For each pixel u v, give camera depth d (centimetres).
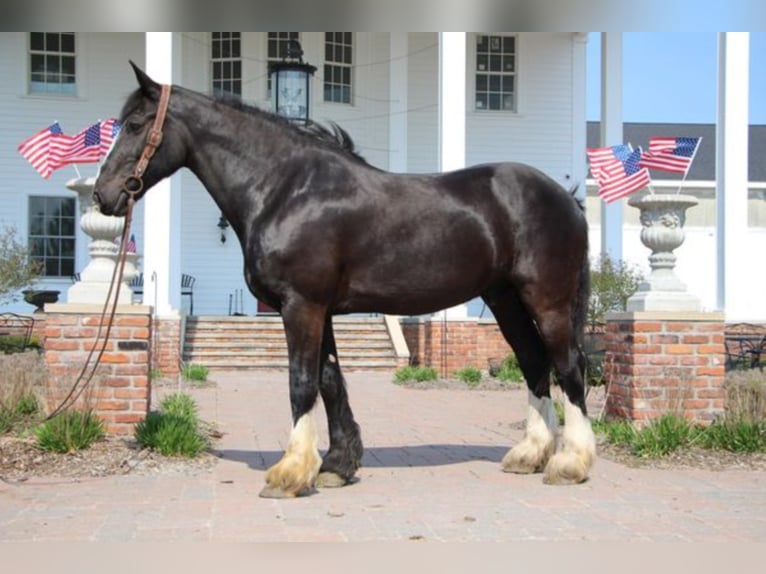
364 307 642
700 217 2741
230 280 2247
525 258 650
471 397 1388
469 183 652
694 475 702
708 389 877
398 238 627
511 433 976
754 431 791
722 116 1709
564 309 660
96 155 896
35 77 2216
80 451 745
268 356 1862
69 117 2214
